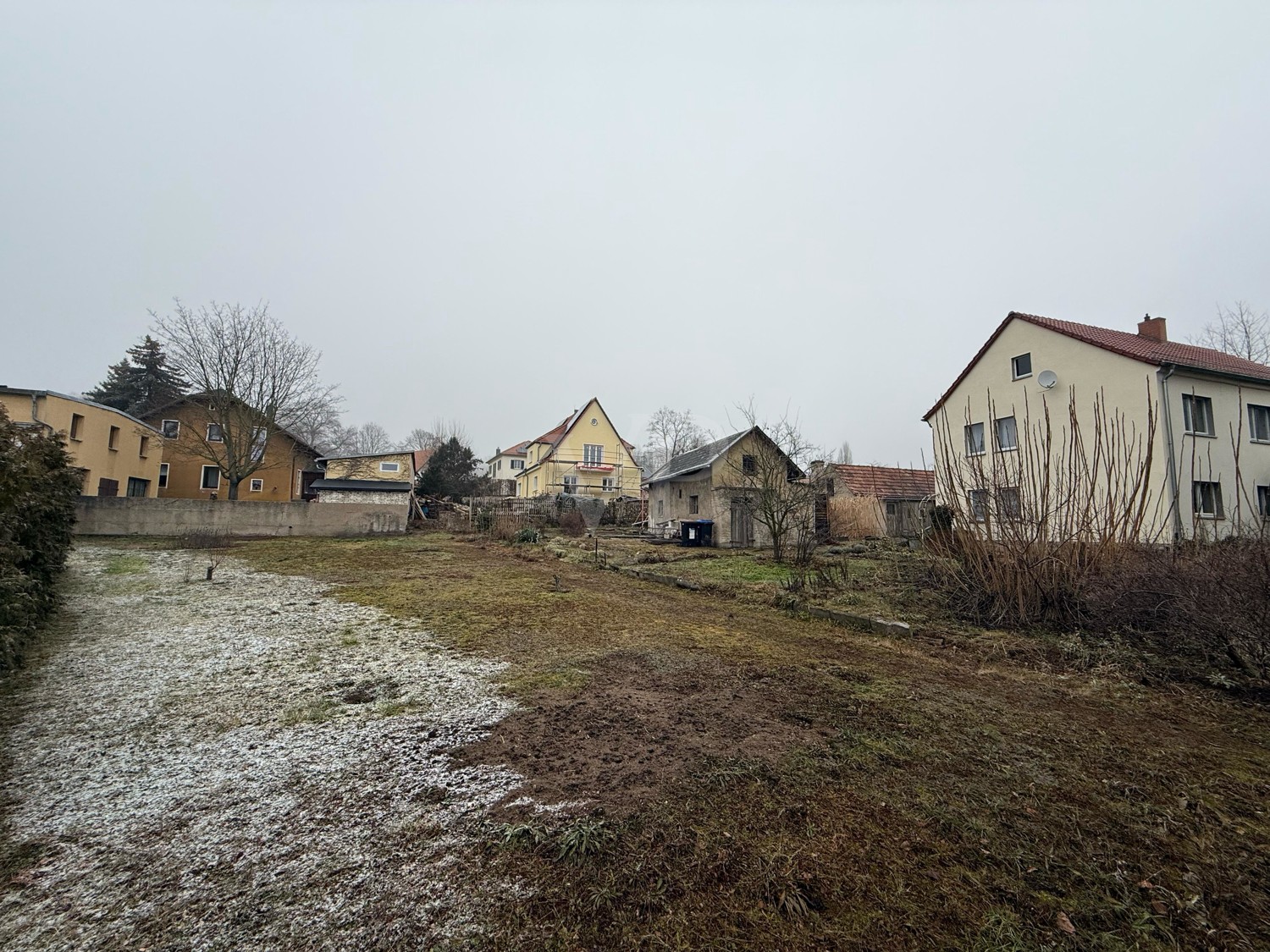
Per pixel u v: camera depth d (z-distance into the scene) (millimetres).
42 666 4363
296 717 3398
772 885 1907
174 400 24625
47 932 1683
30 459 4996
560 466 34719
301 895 1854
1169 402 12500
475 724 3295
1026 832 2248
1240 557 4656
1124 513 5910
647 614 6781
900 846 2135
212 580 8844
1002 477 6574
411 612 6633
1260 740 3242
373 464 30453
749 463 17375
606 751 2922
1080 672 4559
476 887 1899
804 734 3176
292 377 24031
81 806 2387
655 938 1679
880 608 6680
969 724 3391
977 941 1679
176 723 3297
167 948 1628
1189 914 1812
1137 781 2699
